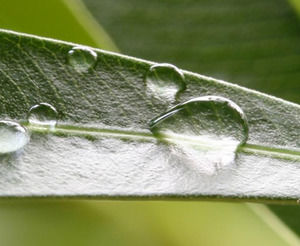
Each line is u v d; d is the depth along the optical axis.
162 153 0.12
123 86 0.12
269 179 0.12
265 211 0.14
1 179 0.11
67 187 0.11
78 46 0.12
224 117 0.12
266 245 0.15
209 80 0.12
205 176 0.12
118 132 0.12
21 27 0.15
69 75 0.12
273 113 0.12
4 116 0.12
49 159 0.12
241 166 0.12
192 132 0.12
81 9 0.15
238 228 0.15
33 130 0.12
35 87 0.12
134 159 0.12
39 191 0.11
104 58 0.12
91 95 0.12
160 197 0.11
